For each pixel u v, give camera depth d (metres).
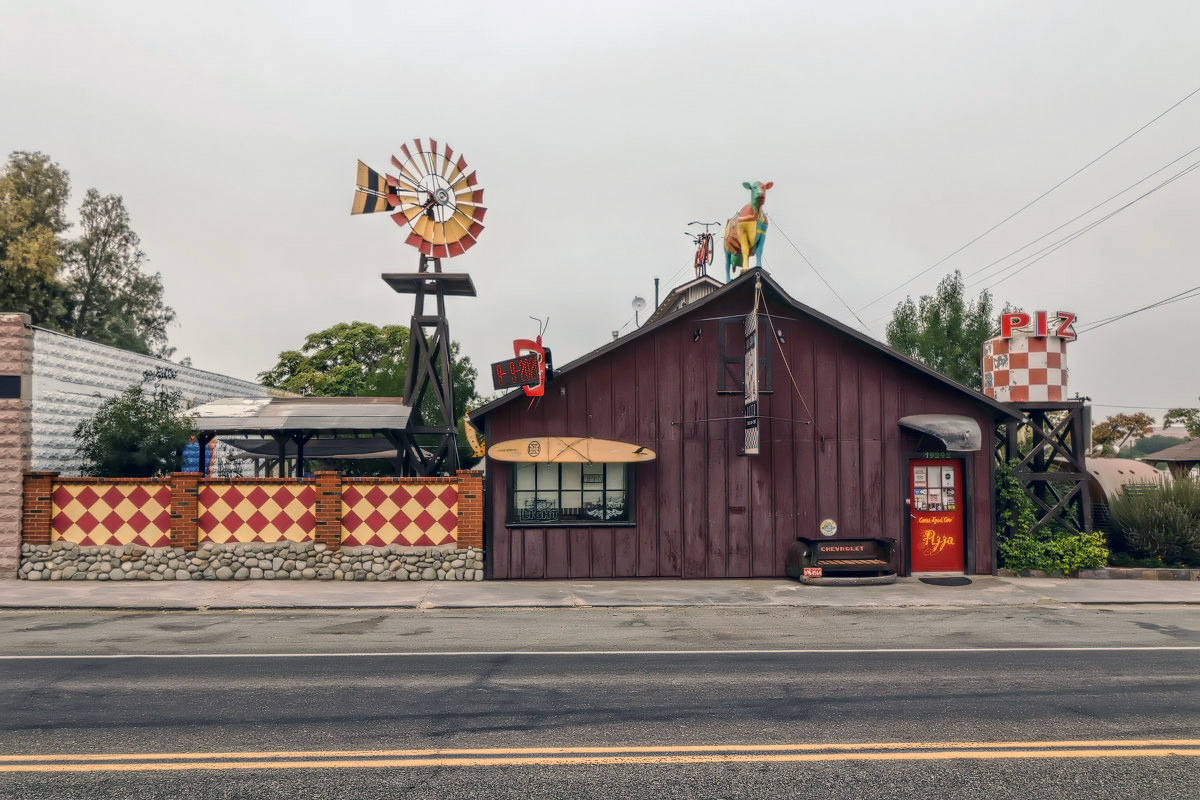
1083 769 5.88
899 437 16.50
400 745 6.27
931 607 13.42
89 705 7.28
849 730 6.70
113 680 8.17
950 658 9.36
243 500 15.54
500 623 11.77
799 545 15.85
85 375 19.17
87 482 15.32
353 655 9.41
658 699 7.56
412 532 15.70
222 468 25.55
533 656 9.39
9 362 15.19
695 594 14.37
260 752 6.10
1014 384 17.16
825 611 12.98
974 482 16.59
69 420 18.50
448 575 15.61
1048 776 5.75
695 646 10.03
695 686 8.03
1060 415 26.84
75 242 45.78
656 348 16.25
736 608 13.24
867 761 6.00
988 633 11.03
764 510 16.23
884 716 7.08
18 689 7.81
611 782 5.58
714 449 16.22
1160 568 16.50
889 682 8.21
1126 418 51.94
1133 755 6.16
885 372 16.55
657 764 5.92
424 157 20.05
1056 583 15.67
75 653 9.48
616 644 10.16
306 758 5.98
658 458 16.14
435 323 20.62
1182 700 7.61
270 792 5.37
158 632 10.92
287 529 15.56
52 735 6.46
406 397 20.36
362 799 5.27
